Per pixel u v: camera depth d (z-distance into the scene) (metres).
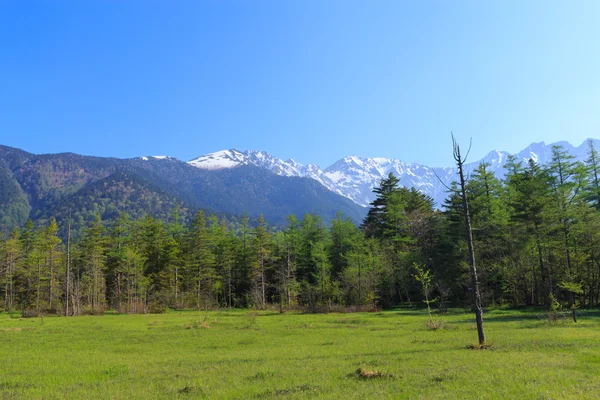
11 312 75.19
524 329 28.17
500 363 14.84
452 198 66.31
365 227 86.31
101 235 90.19
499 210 58.78
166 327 39.44
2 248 81.94
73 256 87.12
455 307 58.28
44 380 15.64
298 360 18.39
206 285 87.00
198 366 17.64
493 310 50.47
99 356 22.00
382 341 24.95
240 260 93.94
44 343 28.58
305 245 90.19
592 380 11.29
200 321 42.25
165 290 84.00
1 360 20.97
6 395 13.04
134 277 78.62
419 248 70.00
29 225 93.62
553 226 45.72
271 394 11.59
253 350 22.77
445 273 61.22
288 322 42.91
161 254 92.38
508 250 53.00
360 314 53.53
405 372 14.12
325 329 34.34
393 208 76.81
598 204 56.88
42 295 85.12
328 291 69.25
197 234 88.31
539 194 51.44
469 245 21.83
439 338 25.09
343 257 78.44
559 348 18.28
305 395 11.20
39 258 78.94
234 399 11.32
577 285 35.91
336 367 15.99
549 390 10.20
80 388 13.77
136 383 14.27
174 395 12.01
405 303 71.50
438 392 10.70
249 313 58.72
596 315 37.16
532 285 53.78
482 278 53.25
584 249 45.03
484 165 62.00
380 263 64.19
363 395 10.81
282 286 74.69
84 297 79.00
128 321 49.19
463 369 13.94
